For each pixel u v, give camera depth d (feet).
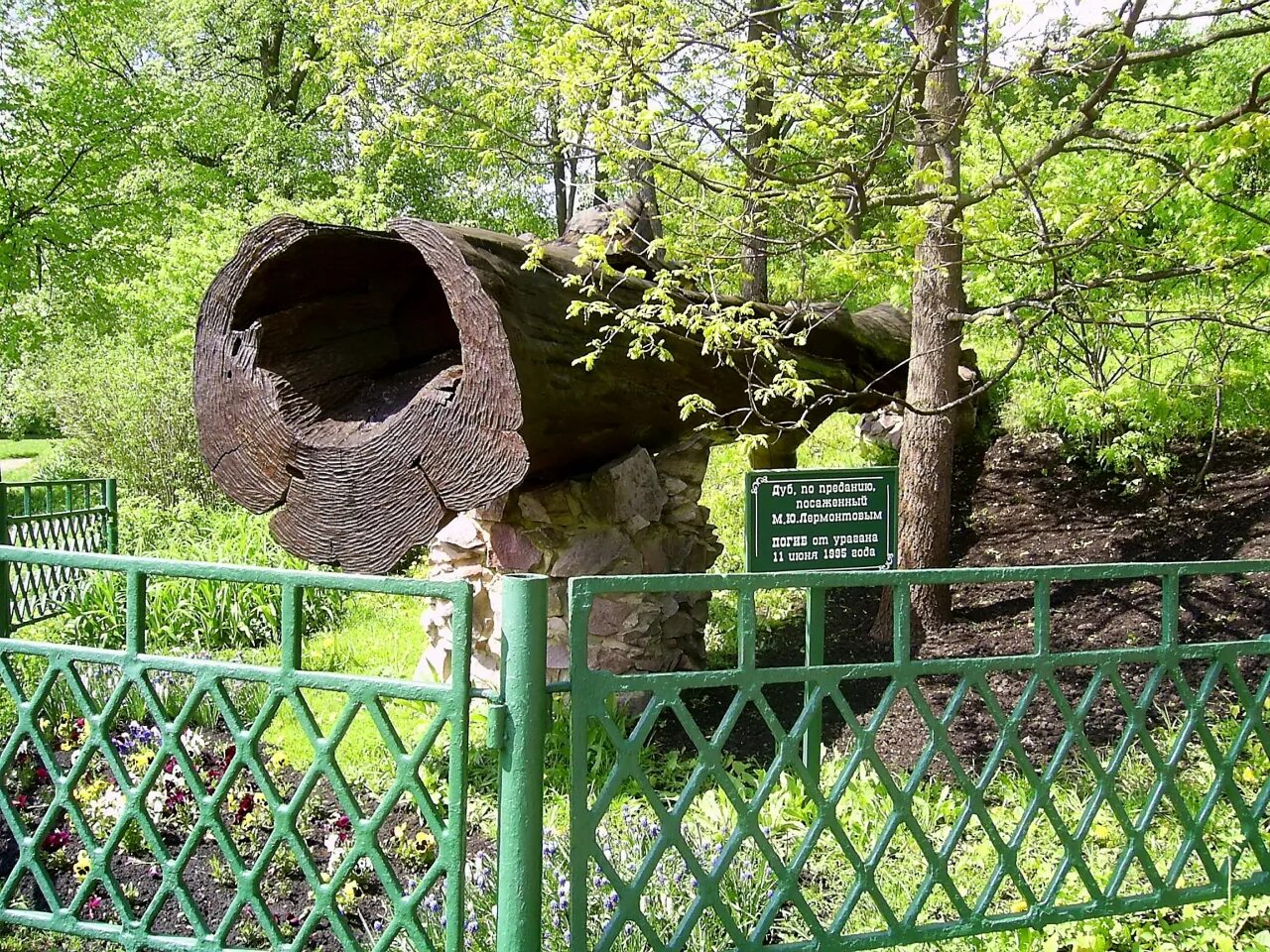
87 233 47.50
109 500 22.34
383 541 11.64
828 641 18.86
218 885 10.07
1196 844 8.68
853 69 13.99
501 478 10.94
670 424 15.94
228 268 12.17
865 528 13.66
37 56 46.01
